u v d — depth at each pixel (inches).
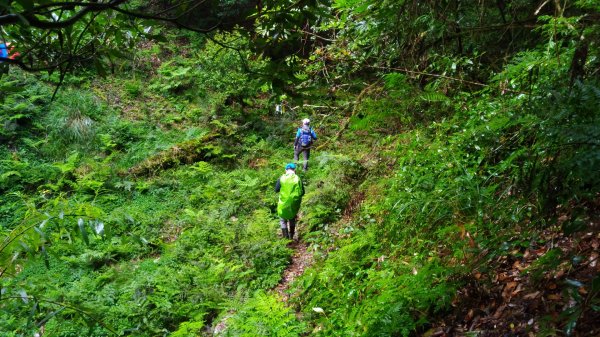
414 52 213.6
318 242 317.1
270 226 359.3
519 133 152.3
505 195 158.9
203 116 598.9
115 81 632.4
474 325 133.4
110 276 308.7
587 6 142.3
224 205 410.3
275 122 595.2
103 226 96.8
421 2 195.9
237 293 269.3
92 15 81.9
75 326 248.7
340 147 393.4
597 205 127.0
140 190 457.4
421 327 150.4
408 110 202.2
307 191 396.8
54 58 85.0
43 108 538.9
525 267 137.4
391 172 262.7
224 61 606.5
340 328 180.7
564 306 113.7
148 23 89.7
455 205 166.1
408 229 190.7
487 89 190.5
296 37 83.6
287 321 189.5
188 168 502.9
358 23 219.6
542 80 157.1
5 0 47.9
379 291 181.5
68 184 454.0
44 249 90.6
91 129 529.3
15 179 448.8
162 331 247.1
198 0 77.3
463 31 190.7
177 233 376.2
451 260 161.2
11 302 96.0
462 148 184.9
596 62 125.6
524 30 205.8
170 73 662.5
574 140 93.4
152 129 572.7
